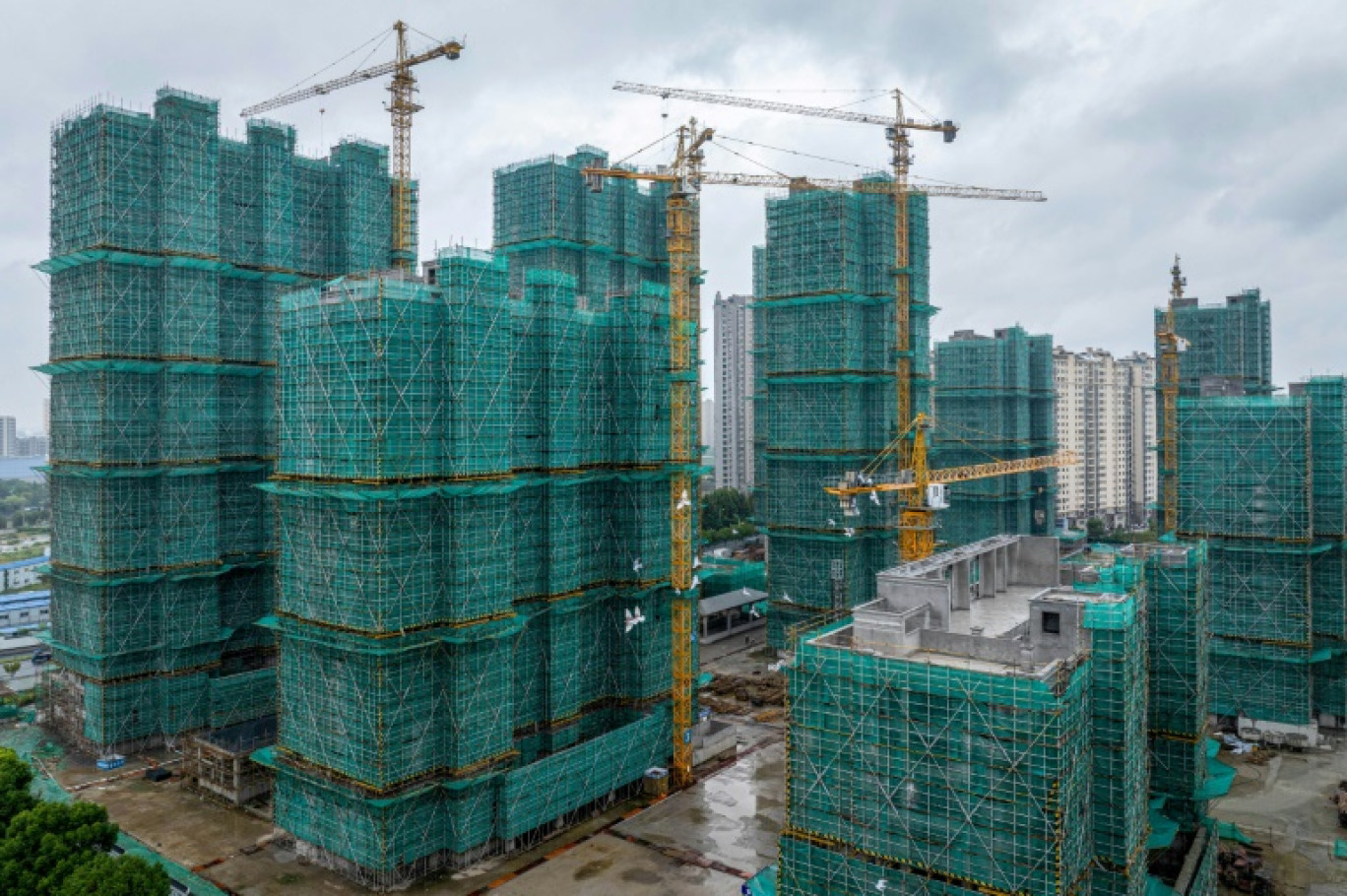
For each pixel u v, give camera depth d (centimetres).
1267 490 12281
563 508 10425
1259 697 12438
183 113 11812
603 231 16450
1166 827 8344
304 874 8638
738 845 9331
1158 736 8912
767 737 12688
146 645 11594
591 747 9969
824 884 6506
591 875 8669
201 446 11962
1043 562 9400
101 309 11094
